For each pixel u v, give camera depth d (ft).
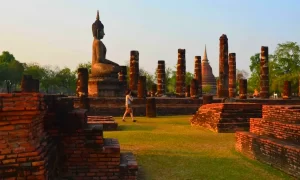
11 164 15.74
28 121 16.25
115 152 22.34
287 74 182.70
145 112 89.56
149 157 30.73
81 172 22.09
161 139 40.73
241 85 112.68
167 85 259.60
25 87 48.44
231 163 29.63
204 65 253.24
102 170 22.21
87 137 22.31
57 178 21.24
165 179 24.43
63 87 252.21
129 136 42.06
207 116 55.67
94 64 101.55
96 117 60.03
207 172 26.48
